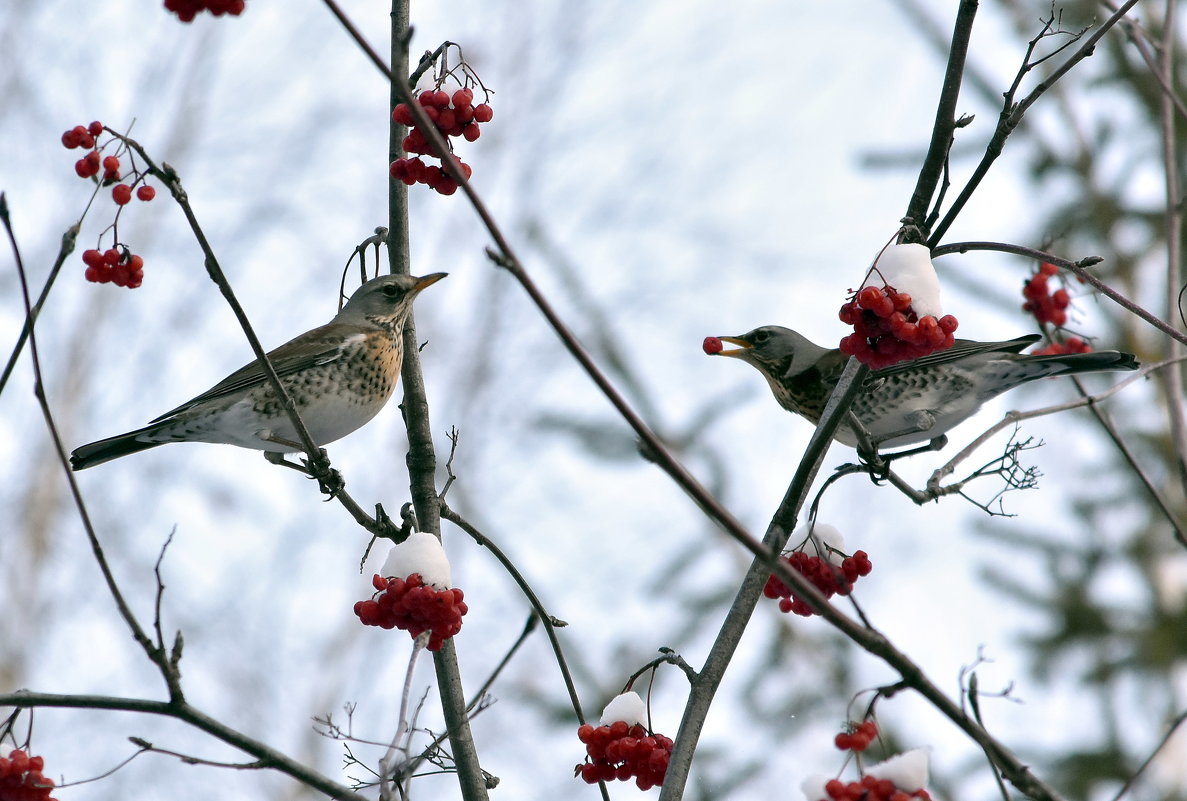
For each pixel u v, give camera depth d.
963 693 6.16
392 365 12.09
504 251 5.64
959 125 7.54
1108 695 15.77
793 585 5.82
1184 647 15.75
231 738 6.82
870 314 6.68
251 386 11.45
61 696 6.77
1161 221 16.53
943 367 11.52
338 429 11.91
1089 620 15.94
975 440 8.73
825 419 8.52
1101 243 16.70
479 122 7.76
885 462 8.41
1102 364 10.84
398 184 9.68
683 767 7.33
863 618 5.92
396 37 8.97
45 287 6.66
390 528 8.46
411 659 6.70
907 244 7.00
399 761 6.73
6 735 7.11
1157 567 16.02
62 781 7.20
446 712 8.35
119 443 11.25
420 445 8.80
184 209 7.68
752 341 13.33
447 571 7.26
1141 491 15.80
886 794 5.72
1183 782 15.10
